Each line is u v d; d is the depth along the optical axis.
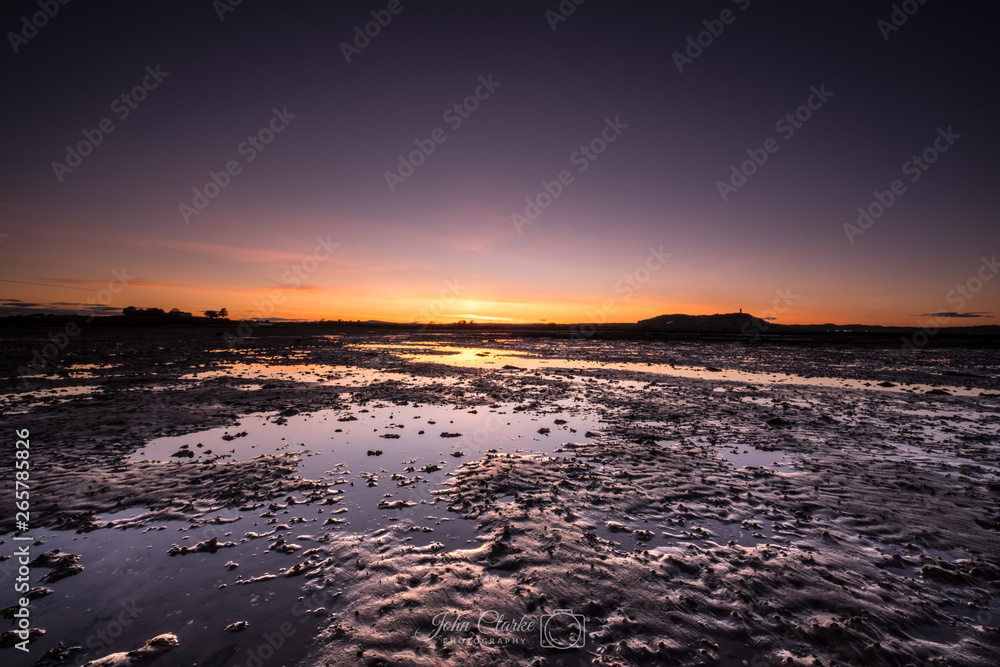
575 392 14.36
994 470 7.05
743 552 4.61
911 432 9.41
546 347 36.44
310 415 10.71
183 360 22.73
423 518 5.35
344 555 4.50
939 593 3.94
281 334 52.44
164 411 10.77
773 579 4.12
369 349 32.56
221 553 4.53
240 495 5.93
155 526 5.08
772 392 14.52
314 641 3.30
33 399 12.08
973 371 20.84
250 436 8.83
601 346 37.97
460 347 35.78
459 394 13.77
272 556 4.48
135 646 3.23
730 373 19.64
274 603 3.75
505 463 7.33
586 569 4.26
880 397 13.63
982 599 3.86
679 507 5.71
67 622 3.49
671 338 52.75
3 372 17.36
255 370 19.31
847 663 3.13
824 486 6.40
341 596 3.84
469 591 3.91
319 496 5.95
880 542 4.83
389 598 3.81
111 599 3.78
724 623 3.55
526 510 5.56
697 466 7.27
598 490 6.23
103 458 7.31
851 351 33.97
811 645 3.31
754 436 9.07
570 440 8.79
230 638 3.33
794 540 4.89
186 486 6.20
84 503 5.61
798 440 8.78
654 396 13.65
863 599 3.83
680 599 3.83
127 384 14.73
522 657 3.17
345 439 8.70
